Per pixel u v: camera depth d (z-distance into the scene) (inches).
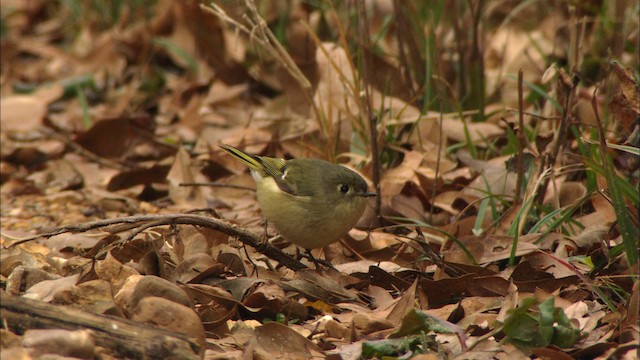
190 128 600.1
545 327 283.1
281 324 293.0
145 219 330.6
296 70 473.4
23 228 467.2
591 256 343.9
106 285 294.4
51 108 665.0
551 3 650.2
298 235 363.3
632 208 338.6
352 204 362.3
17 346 250.2
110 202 502.3
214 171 519.5
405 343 286.0
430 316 285.0
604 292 329.4
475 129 498.0
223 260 359.3
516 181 406.9
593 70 552.4
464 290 329.4
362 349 285.3
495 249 361.4
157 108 650.8
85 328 255.1
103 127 557.9
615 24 494.0
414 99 503.8
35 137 601.6
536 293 323.6
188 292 317.4
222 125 594.9
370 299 346.3
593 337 295.6
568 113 383.2
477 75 525.0
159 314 269.9
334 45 536.7
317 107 535.2
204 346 270.1
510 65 611.2
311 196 356.5
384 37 633.6
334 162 483.8
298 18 639.1
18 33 812.0
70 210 495.2
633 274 309.0
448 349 288.8
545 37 626.2
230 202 486.0
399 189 448.1
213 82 638.5
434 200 440.1
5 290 323.3
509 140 458.6
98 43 722.8
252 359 279.3
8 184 540.1
